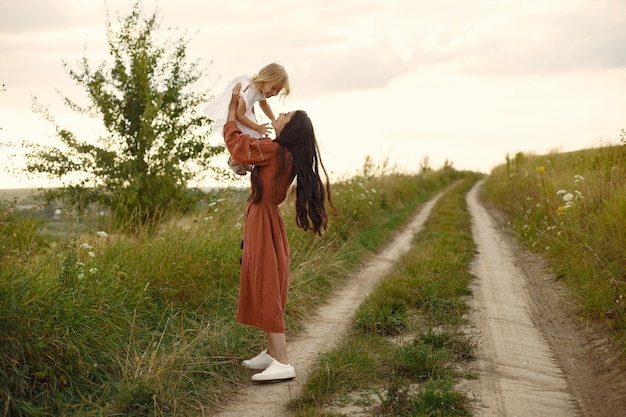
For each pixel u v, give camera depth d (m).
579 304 6.07
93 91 13.32
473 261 9.09
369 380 4.18
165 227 6.54
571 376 4.42
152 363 4.01
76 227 5.44
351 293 7.49
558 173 12.53
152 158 13.05
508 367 4.53
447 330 5.25
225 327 5.11
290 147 4.36
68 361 3.84
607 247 6.42
